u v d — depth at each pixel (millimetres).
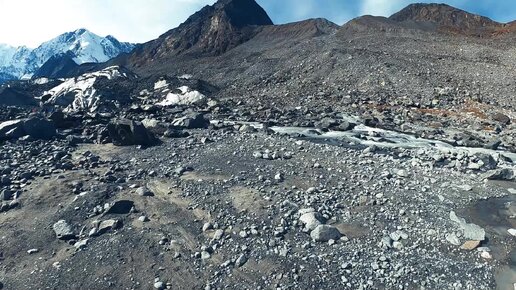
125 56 134500
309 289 14391
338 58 65812
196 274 15227
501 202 20781
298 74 65062
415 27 92688
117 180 22094
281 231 17234
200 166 24172
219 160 25156
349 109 46344
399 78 55719
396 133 36562
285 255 15977
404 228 17984
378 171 23891
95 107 47938
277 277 14914
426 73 56719
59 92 59844
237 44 107875
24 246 16766
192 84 62250
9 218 18516
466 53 67062
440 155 27484
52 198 20047
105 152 27203
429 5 106625
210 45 113500
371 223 18312
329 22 108750
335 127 37438
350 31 88375
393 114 43688
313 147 28047
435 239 17281
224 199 20016
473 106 45406
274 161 25016
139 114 41188
